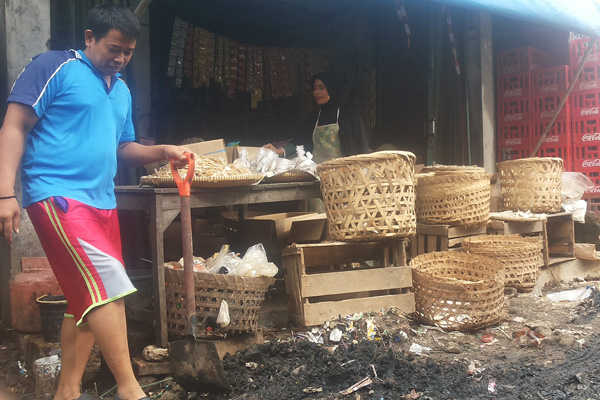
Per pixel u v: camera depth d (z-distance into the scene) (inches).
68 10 184.4
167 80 271.9
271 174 151.3
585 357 124.7
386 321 140.7
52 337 131.1
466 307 142.4
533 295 180.5
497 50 277.6
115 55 93.1
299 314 140.5
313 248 152.0
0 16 159.6
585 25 220.1
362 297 156.1
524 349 131.5
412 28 281.3
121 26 90.7
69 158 91.4
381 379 109.6
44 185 90.0
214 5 289.9
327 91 201.0
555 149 264.2
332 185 145.9
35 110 87.7
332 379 111.0
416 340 136.1
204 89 290.0
